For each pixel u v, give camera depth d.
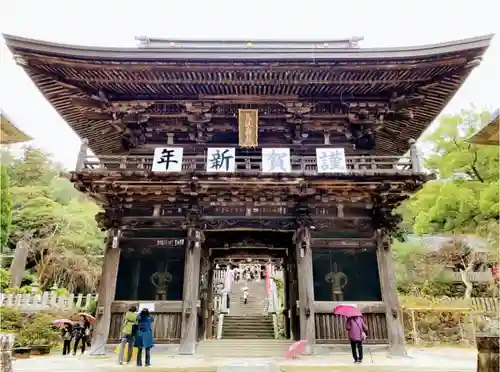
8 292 22.78
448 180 28.22
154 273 14.66
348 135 17.36
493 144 11.39
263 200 15.44
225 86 15.98
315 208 15.59
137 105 16.44
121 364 11.37
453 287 31.38
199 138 17.11
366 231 15.33
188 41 22.59
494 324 7.46
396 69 15.12
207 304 18.89
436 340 22.69
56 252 35.66
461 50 14.39
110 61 14.71
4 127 12.03
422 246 34.12
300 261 14.57
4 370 6.55
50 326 18.53
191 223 14.88
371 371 9.94
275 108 17.00
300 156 16.17
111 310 14.02
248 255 20.14
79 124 18.47
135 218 15.20
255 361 12.23
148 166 16.27
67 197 51.12
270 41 22.72
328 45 22.59
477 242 31.73
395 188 14.56
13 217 35.19
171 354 13.48
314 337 13.64
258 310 31.34
